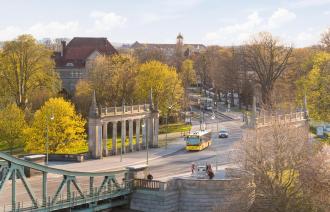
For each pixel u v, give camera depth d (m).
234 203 63.97
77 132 106.25
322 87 126.69
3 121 108.12
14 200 54.31
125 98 141.38
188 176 75.56
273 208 64.25
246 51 170.00
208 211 68.12
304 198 64.25
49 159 97.31
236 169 71.25
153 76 142.12
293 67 169.00
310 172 65.00
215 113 184.25
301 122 102.81
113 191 67.44
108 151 105.94
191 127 149.25
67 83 192.62
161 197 67.88
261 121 90.12
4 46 134.00
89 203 64.25
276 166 65.44
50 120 100.00
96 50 194.75
